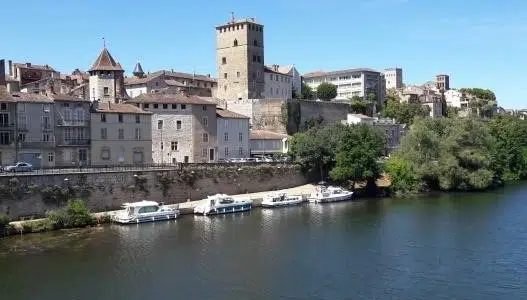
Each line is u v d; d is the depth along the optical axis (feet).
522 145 469.57
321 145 350.84
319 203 315.99
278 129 445.37
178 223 253.85
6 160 273.95
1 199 226.17
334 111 498.28
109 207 261.44
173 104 337.31
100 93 395.14
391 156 380.58
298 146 358.64
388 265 183.01
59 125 289.33
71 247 204.64
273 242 214.90
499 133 440.45
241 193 322.55
